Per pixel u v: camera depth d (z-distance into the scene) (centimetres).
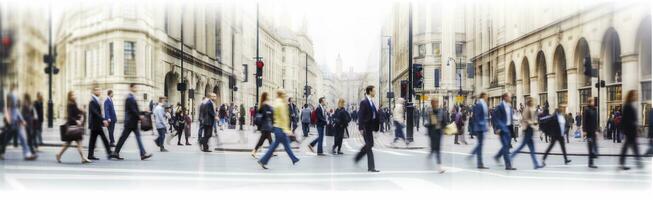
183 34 3106
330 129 1471
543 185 814
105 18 1081
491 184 817
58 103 1005
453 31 5050
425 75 5200
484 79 4141
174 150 1488
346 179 866
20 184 740
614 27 2159
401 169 1035
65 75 958
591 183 841
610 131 2075
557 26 2795
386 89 4534
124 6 1176
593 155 1109
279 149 1530
